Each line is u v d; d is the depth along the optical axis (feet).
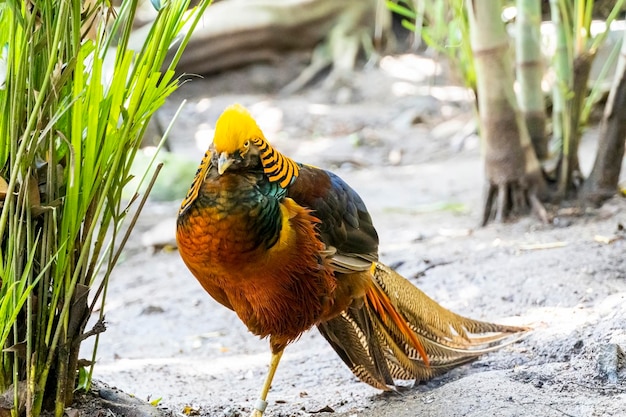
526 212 33.09
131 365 25.53
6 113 15.02
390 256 31.89
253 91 82.43
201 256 16.11
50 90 14.88
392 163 58.95
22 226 15.11
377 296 19.60
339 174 56.03
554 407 16.40
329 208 17.85
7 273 14.99
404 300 20.03
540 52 34.24
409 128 66.95
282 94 81.71
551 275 25.43
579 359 19.19
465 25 33.09
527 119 34.27
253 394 21.49
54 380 16.12
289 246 16.43
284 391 21.85
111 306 33.12
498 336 20.65
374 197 47.11
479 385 17.94
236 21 83.46
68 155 15.47
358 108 74.43
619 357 18.17
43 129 15.24
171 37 15.49
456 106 70.74
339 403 19.83
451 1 33.55
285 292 16.85
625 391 17.26
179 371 24.71
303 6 85.35
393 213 42.11
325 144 64.85
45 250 15.29
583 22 31.76
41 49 15.08
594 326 20.58
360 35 86.22
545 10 57.16
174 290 34.55
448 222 37.58
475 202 42.27
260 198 15.83
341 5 86.94
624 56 31.27
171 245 41.04
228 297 17.40
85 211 15.40
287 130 69.51
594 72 57.11
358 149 62.69
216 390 22.17
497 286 25.79
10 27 14.61
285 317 17.29
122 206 47.65
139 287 35.63
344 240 18.25
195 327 29.94
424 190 47.65
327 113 73.10
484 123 33.19
